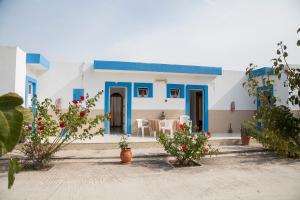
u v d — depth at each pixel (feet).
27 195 14.42
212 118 41.22
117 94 53.72
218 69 39.63
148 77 38.99
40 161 20.77
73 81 36.37
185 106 40.11
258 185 16.69
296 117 6.34
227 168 21.29
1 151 3.33
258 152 28.35
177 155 22.66
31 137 20.40
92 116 36.55
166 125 35.65
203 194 14.94
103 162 23.48
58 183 16.83
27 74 31.65
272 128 6.75
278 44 7.58
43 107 21.29
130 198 14.21
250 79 11.38
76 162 23.30
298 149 6.77
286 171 20.34
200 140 22.62
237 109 42.32
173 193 15.10
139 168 21.25
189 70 38.32
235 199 14.15
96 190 15.49
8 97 3.26
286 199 14.16
